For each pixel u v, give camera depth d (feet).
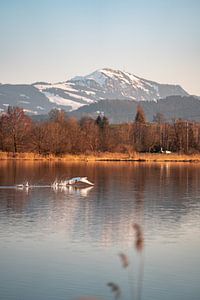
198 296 94.73
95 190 244.22
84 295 94.32
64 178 300.81
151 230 147.33
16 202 200.64
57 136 496.23
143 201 205.67
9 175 315.99
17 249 124.26
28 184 266.57
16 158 483.92
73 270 108.47
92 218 164.96
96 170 368.07
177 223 157.99
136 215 171.63
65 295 94.68
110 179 301.22
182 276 105.40
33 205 192.65
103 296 94.17
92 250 124.16
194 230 147.64
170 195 226.58
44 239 134.51
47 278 103.50
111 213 175.42
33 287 98.12
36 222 157.07
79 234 140.77
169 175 333.42
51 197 217.36
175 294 95.66
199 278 104.17
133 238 136.56
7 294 94.73
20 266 110.83
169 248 126.72
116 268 110.22
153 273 106.93
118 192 236.84
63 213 174.40
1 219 161.48
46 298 93.04
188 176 327.06
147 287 98.99
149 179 303.89
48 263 113.19
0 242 130.62
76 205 193.47
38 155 485.56
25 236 137.69
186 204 198.39
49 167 389.80
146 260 115.96
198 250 124.98
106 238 136.46
